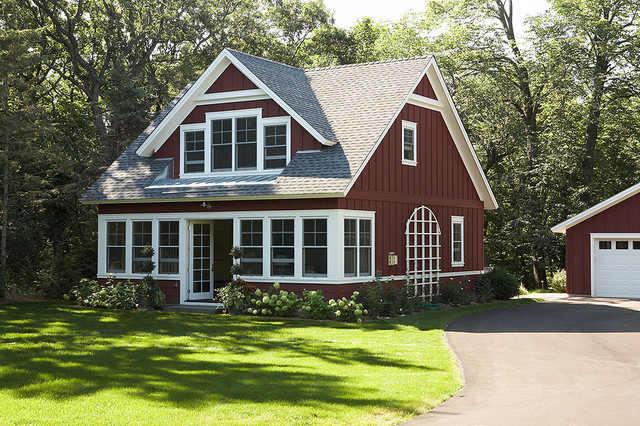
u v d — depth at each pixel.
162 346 15.03
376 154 22.08
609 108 36.41
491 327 18.64
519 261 45.31
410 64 24.78
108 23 39.41
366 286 20.83
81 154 36.22
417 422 9.16
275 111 22.88
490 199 29.00
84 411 9.50
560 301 27.12
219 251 28.08
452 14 39.56
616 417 9.24
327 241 20.50
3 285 25.34
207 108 24.28
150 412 9.41
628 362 13.44
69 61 41.03
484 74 37.59
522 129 36.97
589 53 36.41
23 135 26.31
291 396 10.27
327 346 15.09
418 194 24.39
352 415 9.36
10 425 8.84
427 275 24.61
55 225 33.06
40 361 12.93
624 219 28.80
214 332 17.17
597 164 42.91
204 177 24.14
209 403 9.88
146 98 38.81
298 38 51.62
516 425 8.92
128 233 24.58
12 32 24.27
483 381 11.68
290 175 21.45
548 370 12.62
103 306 23.16
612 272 29.19
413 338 16.27
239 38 44.59
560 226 30.11
